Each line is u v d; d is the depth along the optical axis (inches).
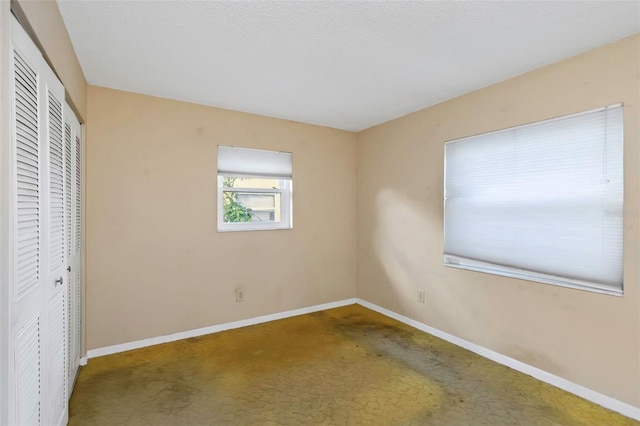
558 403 79.1
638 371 72.9
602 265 79.0
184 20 68.4
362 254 160.9
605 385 77.8
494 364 99.4
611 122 77.3
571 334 84.0
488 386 86.9
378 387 86.5
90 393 83.2
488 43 78.0
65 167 70.0
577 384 82.7
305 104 122.4
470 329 109.3
